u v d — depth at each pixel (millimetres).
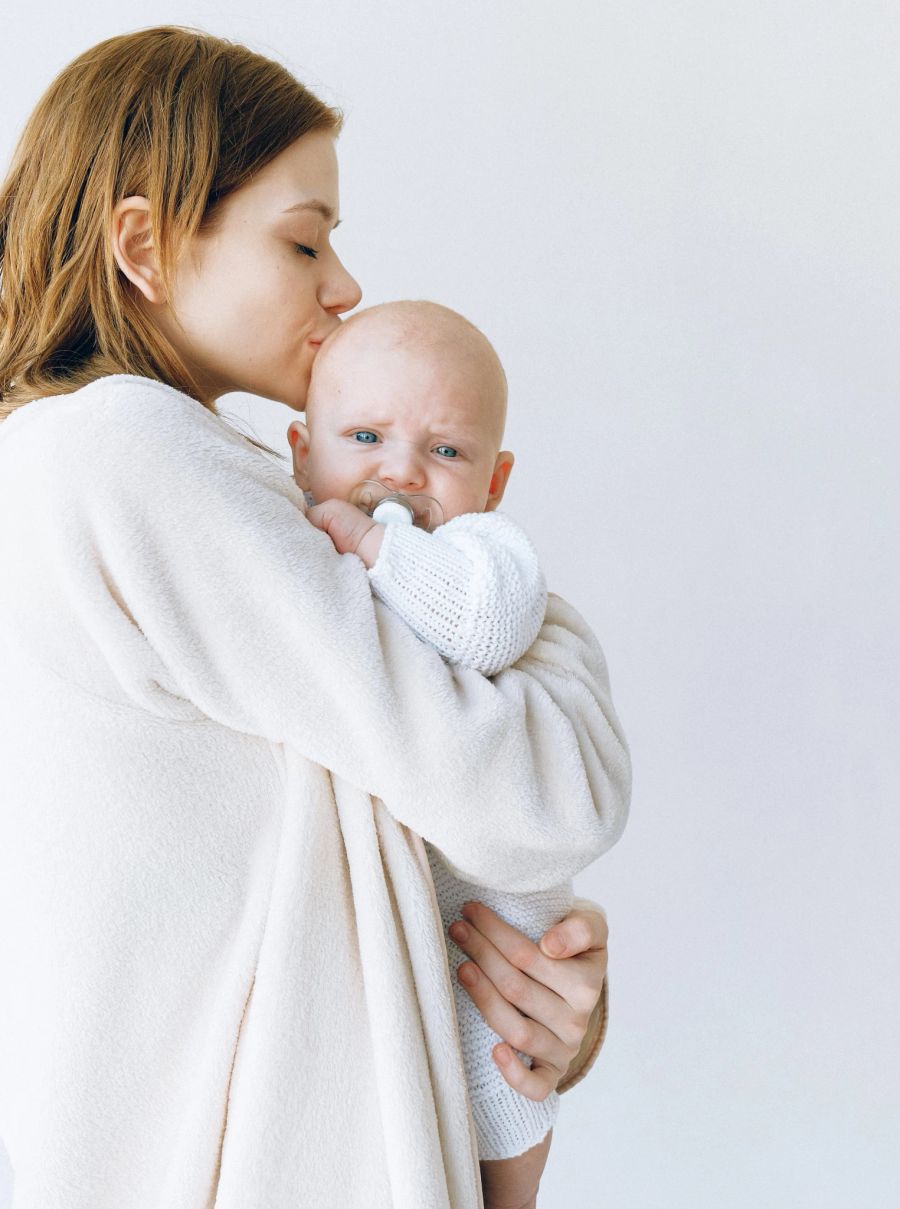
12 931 975
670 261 2164
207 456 955
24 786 970
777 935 2248
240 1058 932
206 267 1104
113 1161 937
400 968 957
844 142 2193
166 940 944
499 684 1012
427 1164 921
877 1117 2260
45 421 962
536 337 2146
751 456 2199
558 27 2131
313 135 1155
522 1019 1076
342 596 958
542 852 998
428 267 2119
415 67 2104
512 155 2127
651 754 2217
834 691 2232
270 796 978
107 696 956
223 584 936
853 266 2197
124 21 2025
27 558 948
